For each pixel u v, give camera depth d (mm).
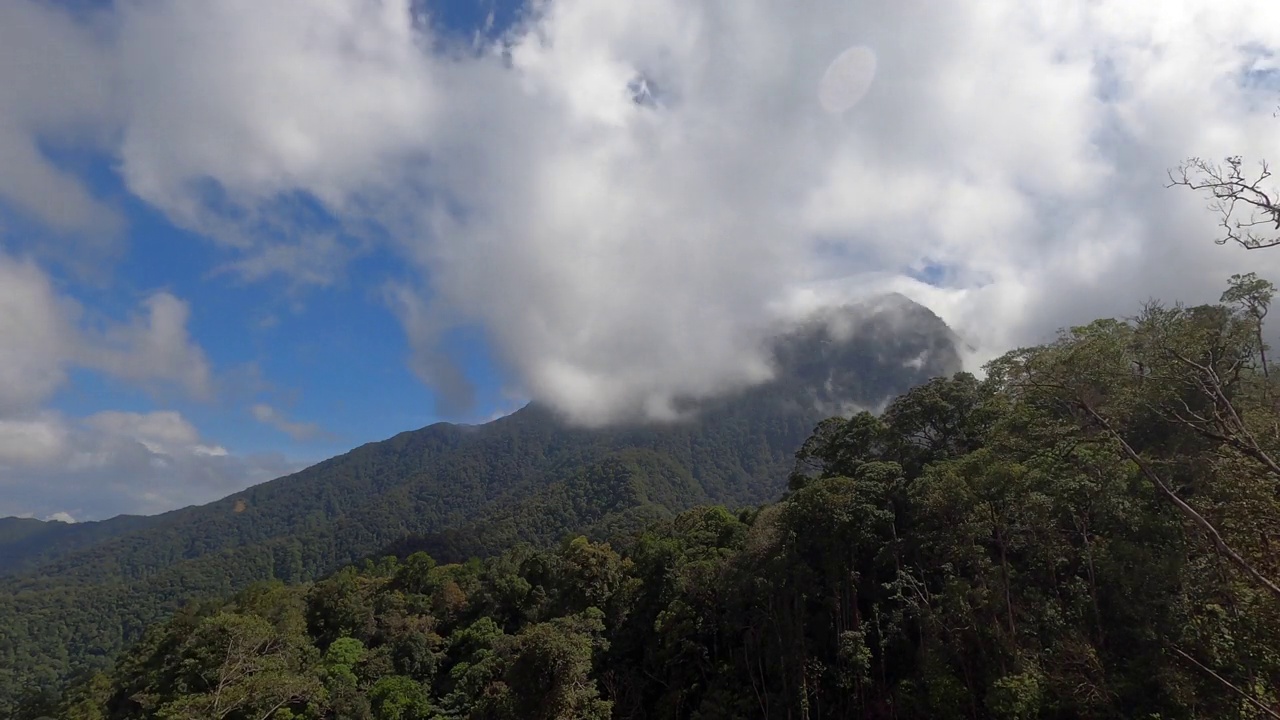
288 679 41969
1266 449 19078
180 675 43594
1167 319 23484
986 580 28969
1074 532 27906
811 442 50531
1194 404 22578
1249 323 22938
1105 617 25562
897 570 32969
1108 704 22562
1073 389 22922
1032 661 25297
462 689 49250
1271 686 19297
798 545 37000
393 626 64438
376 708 49906
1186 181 14344
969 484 29922
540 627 39125
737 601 40344
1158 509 24500
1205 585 21984
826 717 35781
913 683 31031
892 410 46062
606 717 37000
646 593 52094
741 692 39906
